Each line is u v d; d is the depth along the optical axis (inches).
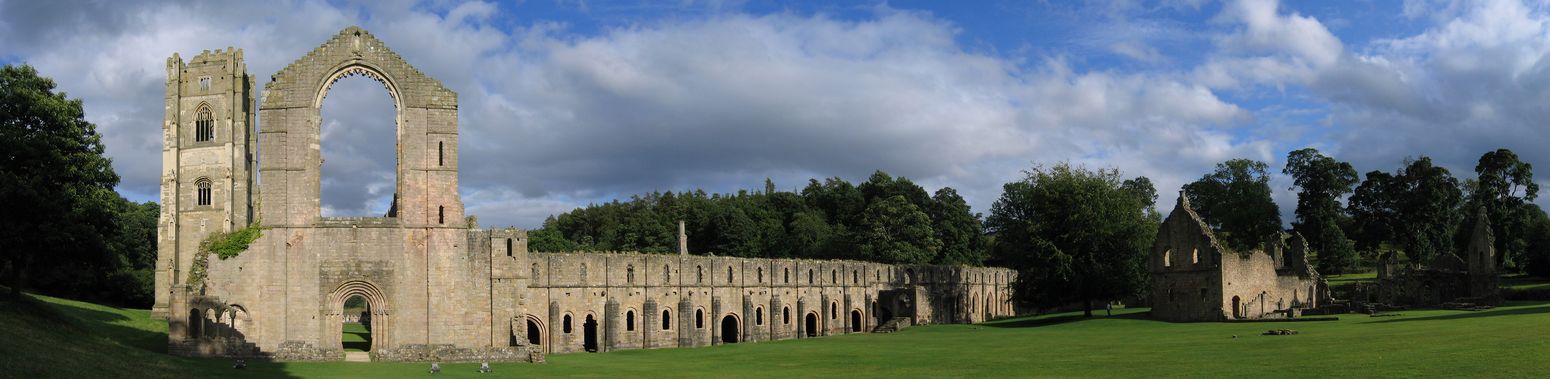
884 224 7194.9
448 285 3371.1
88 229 3390.7
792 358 3518.7
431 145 3405.5
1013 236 5787.4
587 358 3649.1
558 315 4288.9
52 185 3403.1
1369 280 6171.3
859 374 2763.3
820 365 3149.6
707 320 5007.4
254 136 5344.5
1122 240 5201.8
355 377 2522.1
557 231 7450.8
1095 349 3260.3
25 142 3321.9
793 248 7647.6
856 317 5954.7
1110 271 5147.6
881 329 5634.8
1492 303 4886.8
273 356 3041.3
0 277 4714.6
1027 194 5541.3
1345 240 6756.9
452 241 3393.2
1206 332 3821.4
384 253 3336.6
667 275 4832.7
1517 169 6269.7
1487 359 2060.8
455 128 3427.7
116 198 3772.1
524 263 3868.1
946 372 2706.7
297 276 3270.2
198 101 5093.5
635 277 4682.6
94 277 5064.0
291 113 3324.3
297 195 3302.2
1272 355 2598.4
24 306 2987.2
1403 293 5418.3
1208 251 4795.8
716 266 5083.7
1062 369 2632.9
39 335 2319.1
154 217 6166.3
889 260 6958.7
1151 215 6939.0
